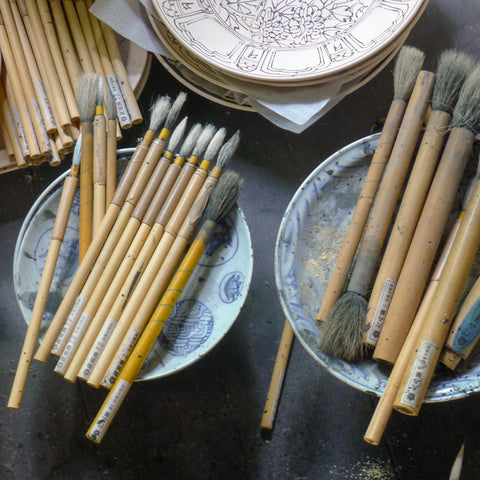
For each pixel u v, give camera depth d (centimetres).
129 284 62
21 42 73
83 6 74
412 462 73
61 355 62
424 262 58
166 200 64
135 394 76
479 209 56
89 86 65
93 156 65
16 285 65
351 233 61
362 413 74
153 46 71
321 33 69
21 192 80
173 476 74
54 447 75
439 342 56
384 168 61
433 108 60
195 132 65
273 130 79
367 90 79
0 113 73
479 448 72
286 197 79
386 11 67
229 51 68
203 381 76
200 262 66
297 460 74
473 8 78
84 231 64
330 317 60
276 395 73
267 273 77
